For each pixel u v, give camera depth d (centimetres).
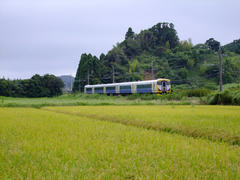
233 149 659
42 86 8525
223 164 515
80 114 1778
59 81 8750
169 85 4438
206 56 10825
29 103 3378
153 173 466
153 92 4394
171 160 546
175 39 13262
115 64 10544
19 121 1291
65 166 501
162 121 1141
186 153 590
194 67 10088
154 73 10362
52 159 557
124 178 454
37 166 512
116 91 5309
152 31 13712
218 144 713
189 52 10831
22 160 555
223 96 2962
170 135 853
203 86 8019
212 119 1202
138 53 12431
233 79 8106
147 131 927
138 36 13288
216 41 12212
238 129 880
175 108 2219
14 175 466
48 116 1617
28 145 680
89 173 471
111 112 1784
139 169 491
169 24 13762
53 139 765
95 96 4962
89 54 9275
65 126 1080
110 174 467
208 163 520
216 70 8425
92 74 8906
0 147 677
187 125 995
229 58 9944
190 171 474
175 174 464
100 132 905
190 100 3575
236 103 2780
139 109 2112
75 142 727
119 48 12144
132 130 960
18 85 8206
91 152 613
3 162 546
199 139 779
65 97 5859
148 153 586
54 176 452
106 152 609
